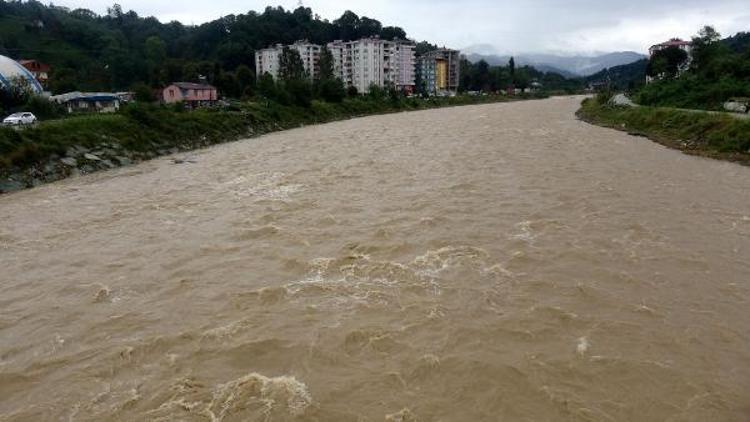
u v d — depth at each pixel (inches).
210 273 552.1
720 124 1393.9
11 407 349.7
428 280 511.8
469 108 3961.6
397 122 2559.1
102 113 1726.1
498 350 390.3
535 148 1382.9
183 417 329.1
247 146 1665.8
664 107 2076.8
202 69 3745.1
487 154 1273.4
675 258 559.8
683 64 3567.9
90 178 1142.3
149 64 4025.6
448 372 365.4
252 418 325.7
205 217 762.2
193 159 1389.0
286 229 684.1
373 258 570.6
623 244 602.2
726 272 525.3
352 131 2097.7
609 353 384.2
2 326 457.7
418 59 6097.4
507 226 668.7
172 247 637.9
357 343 404.5
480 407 329.7
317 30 6220.5
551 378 356.2
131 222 754.2
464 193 845.8
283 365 381.1
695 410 323.0
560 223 677.9
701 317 435.5
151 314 467.5
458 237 628.7
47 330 448.1
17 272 578.2
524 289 489.7
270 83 2736.2
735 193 847.7
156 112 1653.5
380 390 349.4
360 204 797.9
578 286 490.6
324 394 346.9
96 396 355.6
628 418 316.8
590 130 1903.3
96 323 455.5
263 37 5585.6
